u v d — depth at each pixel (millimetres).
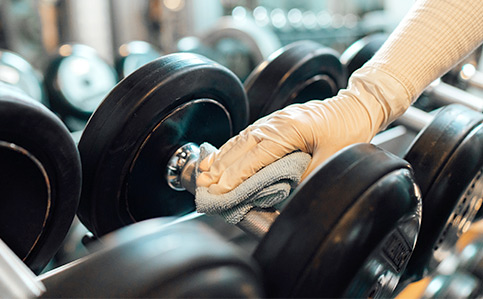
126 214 706
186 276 317
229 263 340
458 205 650
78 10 2293
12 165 503
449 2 572
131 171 662
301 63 883
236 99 743
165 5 2602
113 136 614
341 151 468
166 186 728
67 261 1019
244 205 529
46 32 2379
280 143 536
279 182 532
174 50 2141
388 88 579
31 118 486
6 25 2309
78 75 1692
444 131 637
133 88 620
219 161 562
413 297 773
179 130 682
